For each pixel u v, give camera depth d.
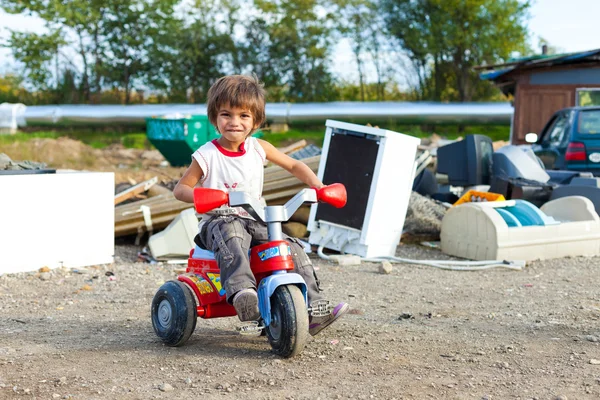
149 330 5.46
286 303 4.37
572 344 4.90
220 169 4.53
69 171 8.95
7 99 41.75
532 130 20.25
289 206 4.45
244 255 4.36
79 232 8.11
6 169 8.45
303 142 13.71
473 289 7.10
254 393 3.95
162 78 42.25
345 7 41.44
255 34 41.91
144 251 8.89
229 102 4.39
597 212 9.75
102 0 40.91
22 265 7.75
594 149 12.20
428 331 5.32
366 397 3.87
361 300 6.60
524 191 10.27
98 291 7.04
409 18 40.75
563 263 8.52
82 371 4.37
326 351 4.74
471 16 38.66
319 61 42.22
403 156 8.90
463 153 11.55
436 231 10.05
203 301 4.83
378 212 8.74
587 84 19.53
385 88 43.16
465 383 4.09
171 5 41.53
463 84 40.44
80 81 42.34
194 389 4.02
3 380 4.19
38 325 5.65
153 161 27.09
